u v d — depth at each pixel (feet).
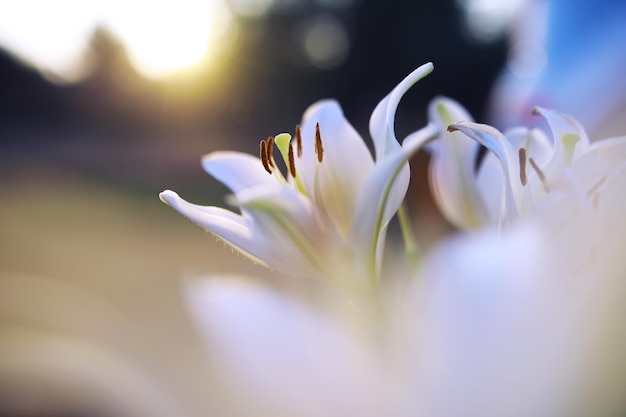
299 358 1.02
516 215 1.26
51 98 31.04
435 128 1.31
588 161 1.30
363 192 1.33
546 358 0.93
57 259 11.02
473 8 25.84
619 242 0.95
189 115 23.65
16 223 13.79
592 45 2.28
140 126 28.63
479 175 1.64
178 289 9.20
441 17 26.05
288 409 1.02
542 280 0.94
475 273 0.95
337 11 27.96
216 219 1.40
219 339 1.04
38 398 1.42
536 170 1.30
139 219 13.70
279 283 1.11
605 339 0.92
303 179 1.44
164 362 1.09
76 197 16.63
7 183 18.61
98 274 10.10
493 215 1.62
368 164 1.40
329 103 1.46
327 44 28.55
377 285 1.34
